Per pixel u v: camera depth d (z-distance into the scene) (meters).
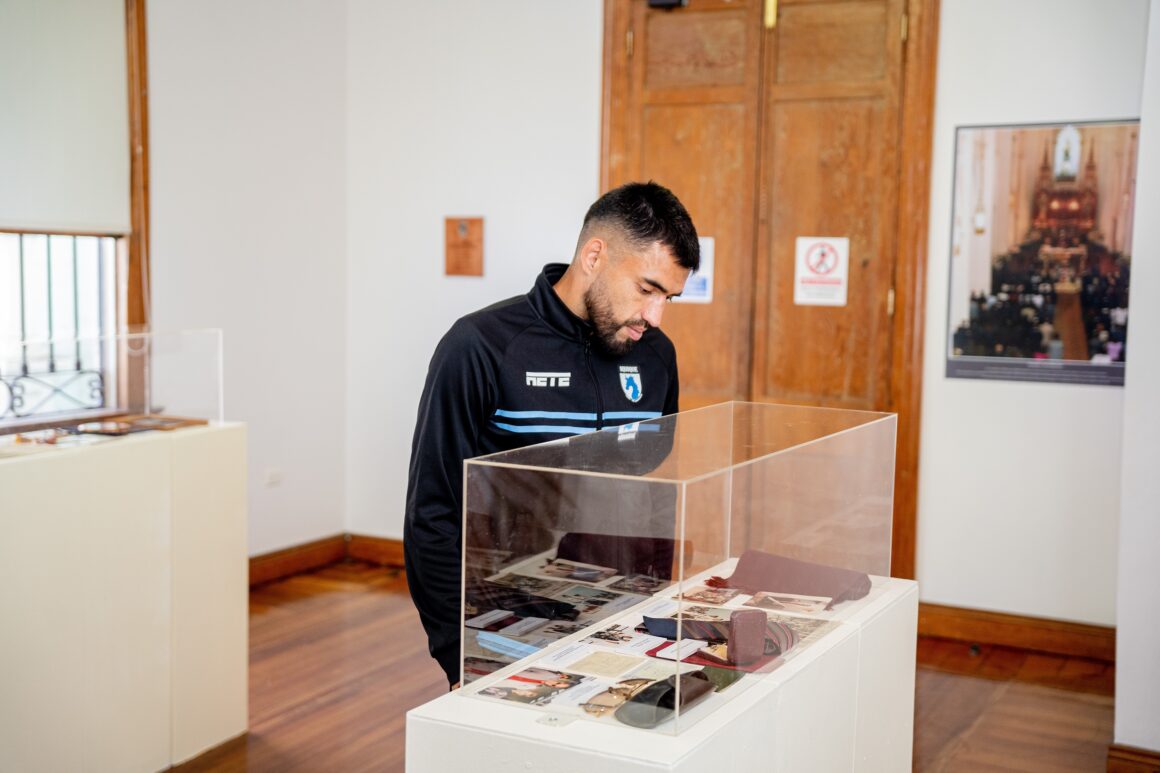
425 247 5.62
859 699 1.95
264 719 3.75
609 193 2.12
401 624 4.79
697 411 2.14
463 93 5.46
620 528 1.44
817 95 4.75
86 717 3.08
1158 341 3.26
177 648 3.36
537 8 5.26
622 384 2.27
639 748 1.35
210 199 5.01
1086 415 4.45
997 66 4.47
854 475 2.06
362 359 5.82
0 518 2.82
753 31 4.85
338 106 5.71
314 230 5.60
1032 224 4.46
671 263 2.06
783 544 1.71
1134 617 3.36
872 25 4.65
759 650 1.61
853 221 4.74
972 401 4.62
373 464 5.84
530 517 1.50
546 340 2.17
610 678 1.45
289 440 5.53
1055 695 4.11
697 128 4.98
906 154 4.61
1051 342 4.47
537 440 2.15
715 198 4.98
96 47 4.46
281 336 5.45
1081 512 4.48
